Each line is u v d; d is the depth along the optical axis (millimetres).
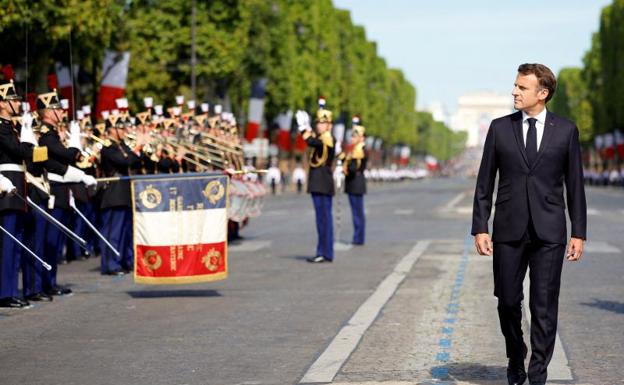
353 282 30859
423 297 27469
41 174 26969
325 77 171375
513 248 16031
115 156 33719
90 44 66438
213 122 42438
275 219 65312
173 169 35438
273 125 152250
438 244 44250
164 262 26641
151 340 21438
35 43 63312
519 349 16359
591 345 20641
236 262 37188
